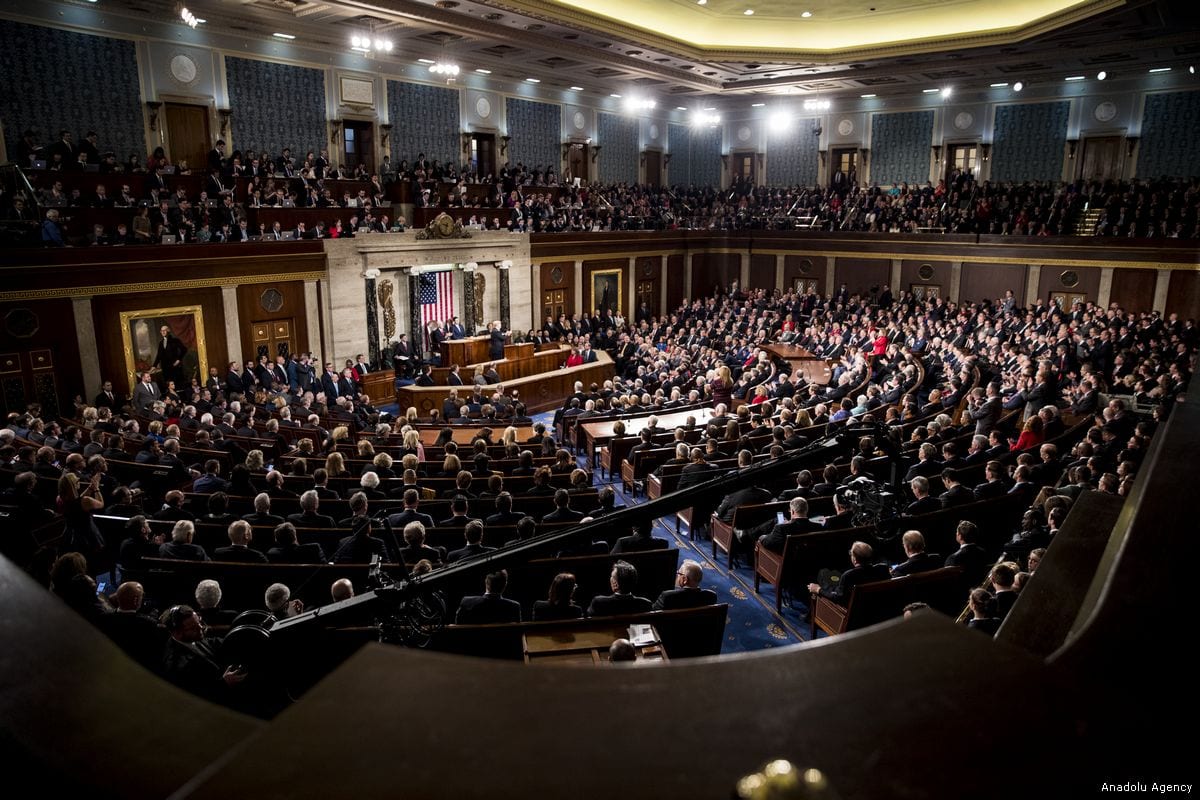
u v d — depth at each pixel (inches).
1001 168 1176.8
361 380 802.8
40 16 678.5
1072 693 32.7
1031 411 565.9
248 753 29.6
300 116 879.7
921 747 29.1
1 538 308.8
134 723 36.1
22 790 32.3
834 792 23.9
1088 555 98.7
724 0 901.2
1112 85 1071.6
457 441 591.2
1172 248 909.2
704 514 428.1
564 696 33.0
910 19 951.0
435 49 926.4
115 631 193.3
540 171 1161.4
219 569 268.7
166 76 767.1
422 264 889.5
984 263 1064.8
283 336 788.0
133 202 695.7
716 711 31.6
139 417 591.8
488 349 840.3
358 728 30.9
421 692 33.6
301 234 799.7
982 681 33.8
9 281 593.6
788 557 326.3
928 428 481.1
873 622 275.4
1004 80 1104.2
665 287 1253.7
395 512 339.3
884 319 985.5
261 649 126.0
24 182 601.0
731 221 1310.3
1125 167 1078.4
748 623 333.7
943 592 280.8
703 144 1428.4
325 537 314.0
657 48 938.1
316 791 26.8
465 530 279.0
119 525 330.6
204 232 713.6
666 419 615.2
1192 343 734.5
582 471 386.6
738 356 922.7
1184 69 1011.9
